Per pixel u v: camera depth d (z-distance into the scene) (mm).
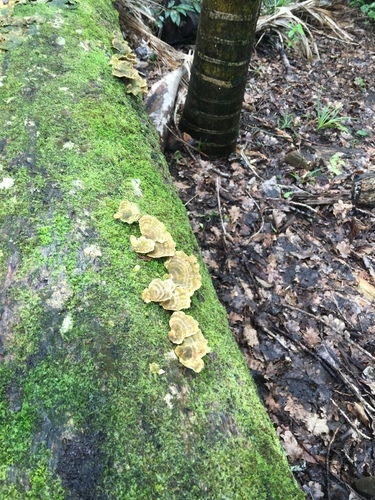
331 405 816
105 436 441
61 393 463
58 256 562
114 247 585
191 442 457
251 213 1172
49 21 973
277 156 1411
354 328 953
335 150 1483
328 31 2305
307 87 1833
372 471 736
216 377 522
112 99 847
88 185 649
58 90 799
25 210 608
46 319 509
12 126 719
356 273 1077
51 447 436
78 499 415
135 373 479
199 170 1270
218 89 1180
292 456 737
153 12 1710
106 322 508
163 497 424
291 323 933
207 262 1035
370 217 1224
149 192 714
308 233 1158
